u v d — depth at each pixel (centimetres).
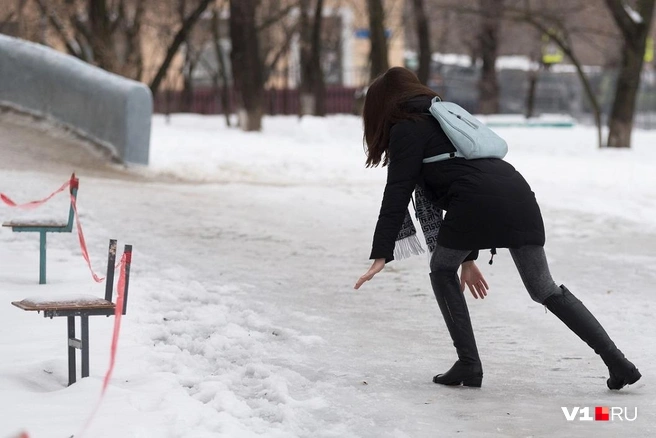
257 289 1408
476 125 896
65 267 1424
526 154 4281
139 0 5275
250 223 2048
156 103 7875
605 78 8750
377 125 916
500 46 7362
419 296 1406
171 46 4869
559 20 5041
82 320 818
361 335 1154
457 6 5378
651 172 3388
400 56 8931
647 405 850
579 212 2328
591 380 951
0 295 1198
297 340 1102
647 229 2102
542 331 1184
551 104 8956
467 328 914
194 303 1238
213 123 5841
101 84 3039
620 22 4759
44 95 3183
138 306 1167
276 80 8356
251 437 704
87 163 2930
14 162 2708
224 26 8288
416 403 854
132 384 838
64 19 4559
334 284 1480
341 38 8138
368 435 748
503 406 848
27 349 953
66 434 686
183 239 1808
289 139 4400
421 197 925
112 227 1858
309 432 747
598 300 1366
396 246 927
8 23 4622
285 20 7012
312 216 2191
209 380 879
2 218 1811
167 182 2803
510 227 872
